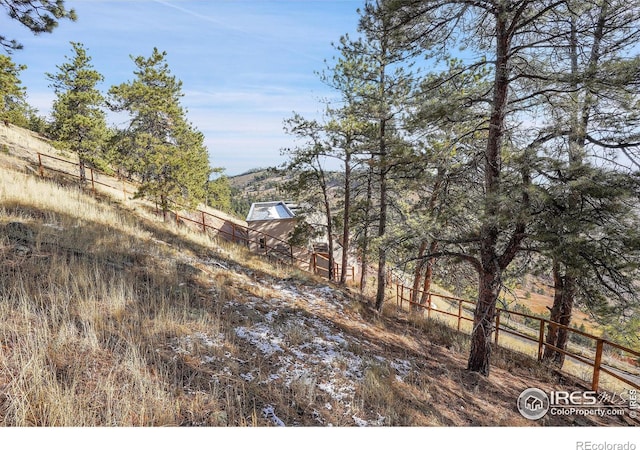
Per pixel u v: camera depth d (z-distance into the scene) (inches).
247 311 277.1
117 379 142.6
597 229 193.3
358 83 481.4
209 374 169.9
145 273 274.8
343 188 634.2
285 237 985.5
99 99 754.2
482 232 269.9
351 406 179.9
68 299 183.6
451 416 201.8
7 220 274.8
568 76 215.3
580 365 473.7
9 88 876.0
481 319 270.2
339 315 367.9
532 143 239.6
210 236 583.5
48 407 117.9
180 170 578.6
